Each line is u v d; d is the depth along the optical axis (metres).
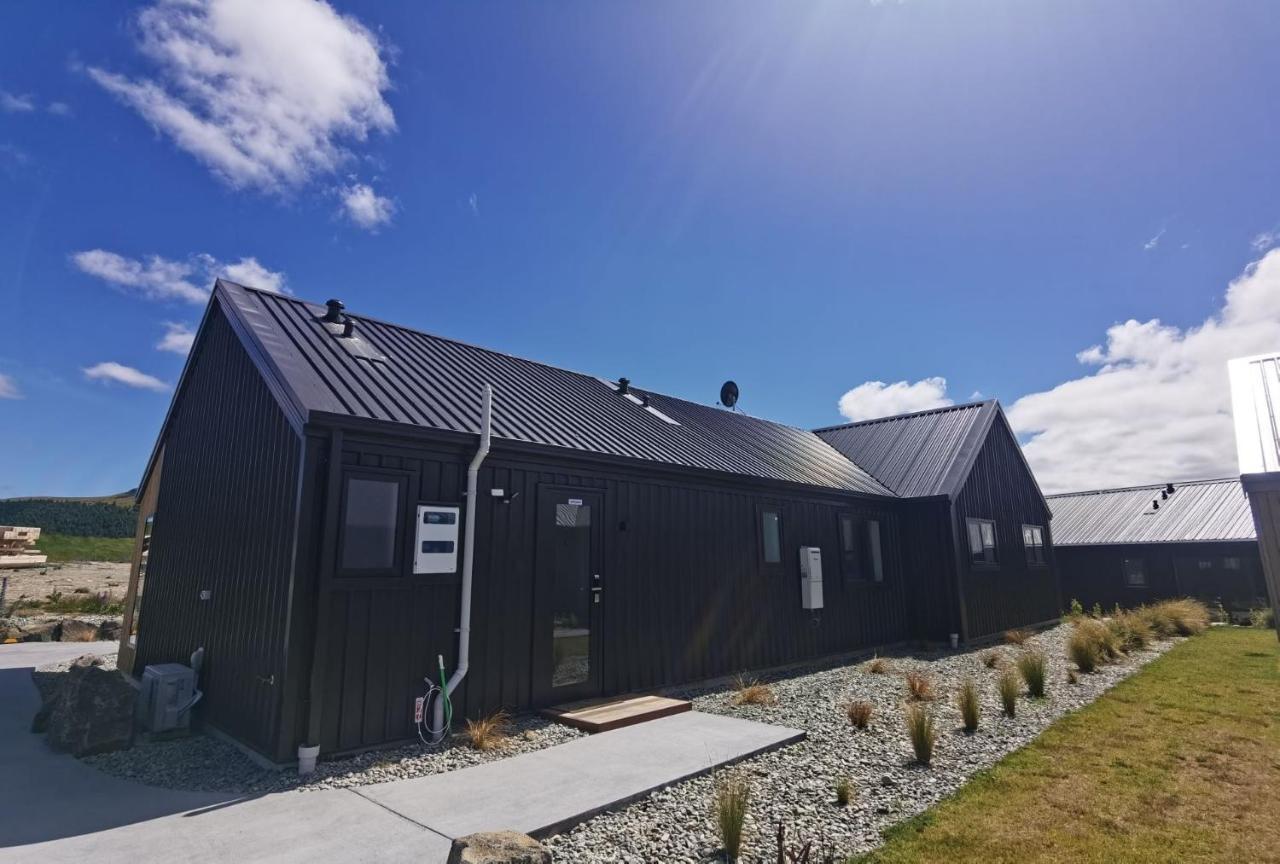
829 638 10.76
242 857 3.24
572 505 7.19
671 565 8.22
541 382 9.70
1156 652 11.12
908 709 5.88
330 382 5.97
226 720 5.72
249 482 6.14
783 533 10.21
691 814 3.96
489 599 6.19
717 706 7.10
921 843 3.52
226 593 6.19
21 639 12.13
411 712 5.46
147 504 9.48
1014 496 15.84
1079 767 4.84
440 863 3.16
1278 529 5.97
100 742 5.28
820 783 4.52
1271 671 8.99
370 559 5.34
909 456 14.52
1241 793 4.30
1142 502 24.97
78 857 3.25
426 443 5.85
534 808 3.90
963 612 12.45
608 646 7.26
